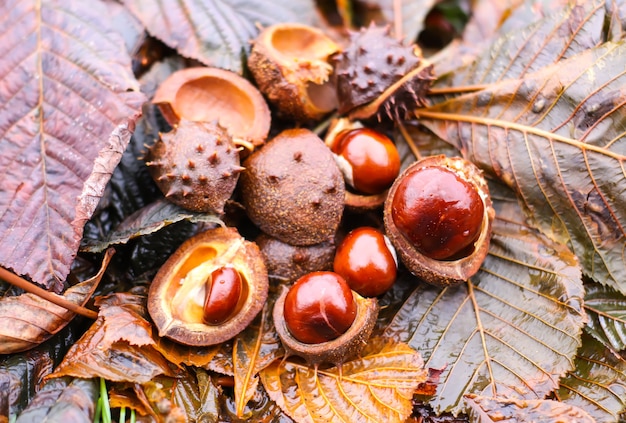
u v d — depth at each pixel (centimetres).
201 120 39
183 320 36
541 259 38
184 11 41
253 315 37
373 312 36
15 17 38
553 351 37
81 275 38
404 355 37
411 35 43
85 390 34
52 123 37
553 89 38
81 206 36
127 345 35
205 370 36
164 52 41
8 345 35
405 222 36
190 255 38
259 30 41
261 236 39
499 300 38
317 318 35
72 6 38
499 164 39
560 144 38
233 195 39
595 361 38
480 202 37
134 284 38
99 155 36
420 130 41
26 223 36
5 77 37
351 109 39
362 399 36
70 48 38
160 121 40
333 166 37
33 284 36
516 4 43
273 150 38
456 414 36
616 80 37
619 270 38
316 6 44
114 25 40
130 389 35
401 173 38
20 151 37
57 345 36
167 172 36
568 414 35
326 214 37
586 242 38
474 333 38
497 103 39
